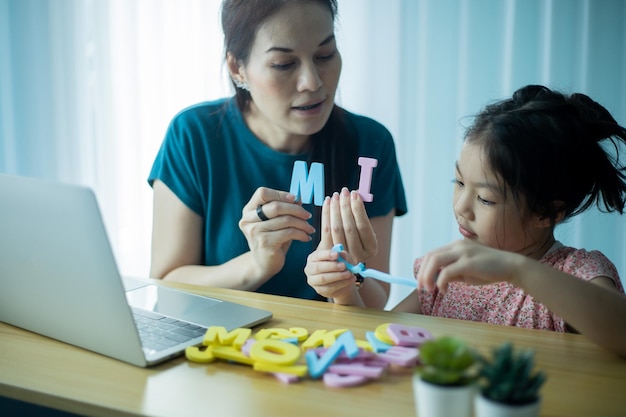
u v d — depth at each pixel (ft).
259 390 2.32
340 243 3.64
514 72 6.40
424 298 4.13
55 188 2.39
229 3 4.50
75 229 2.41
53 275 2.60
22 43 7.84
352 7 6.74
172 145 4.91
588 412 2.20
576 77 6.29
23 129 8.00
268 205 3.99
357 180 4.96
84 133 7.86
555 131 3.51
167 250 4.86
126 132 7.67
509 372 1.80
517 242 3.65
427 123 6.72
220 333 2.69
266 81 4.39
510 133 3.48
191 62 7.36
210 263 4.97
